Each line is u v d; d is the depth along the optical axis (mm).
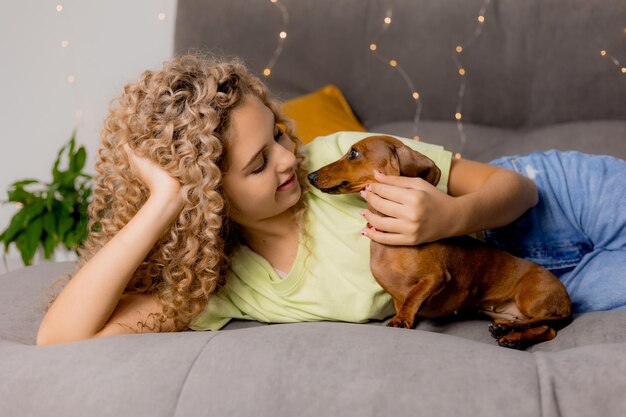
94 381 977
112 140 1344
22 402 995
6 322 1379
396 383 903
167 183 1242
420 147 1484
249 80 1355
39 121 3314
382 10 2746
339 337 1010
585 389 883
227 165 1239
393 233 1212
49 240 2709
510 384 891
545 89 2596
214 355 980
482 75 2654
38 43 3291
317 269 1360
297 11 2789
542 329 1259
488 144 2531
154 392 941
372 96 2775
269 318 1401
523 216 1608
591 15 2521
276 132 1329
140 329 1288
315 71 2801
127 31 3262
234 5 2809
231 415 902
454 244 1270
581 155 1670
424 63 2705
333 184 1244
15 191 2791
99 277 1217
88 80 3293
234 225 1401
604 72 2520
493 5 2645
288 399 907
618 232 1541
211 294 1392
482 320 1435
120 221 1360
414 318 1193
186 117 1215
